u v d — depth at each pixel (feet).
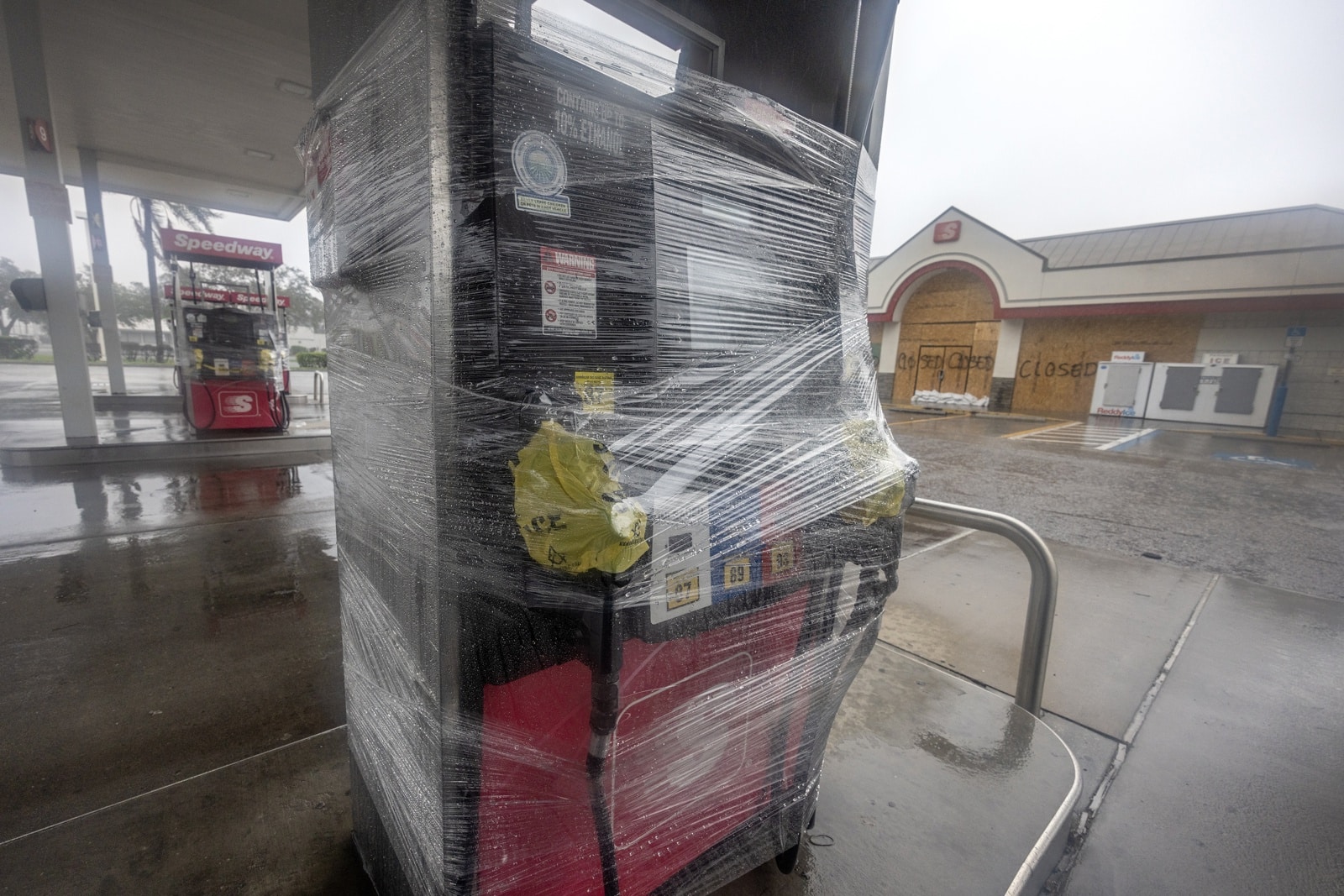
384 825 3.65
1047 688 7.36
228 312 19.93
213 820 4.51
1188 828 5.23
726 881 3.82
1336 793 5.67
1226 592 10.55
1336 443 32.91
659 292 2.99
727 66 3.66
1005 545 13.17
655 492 2.90
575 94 2.58
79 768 5.08
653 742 3.20
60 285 15.83
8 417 23.17
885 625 8.97
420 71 2.49
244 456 18.19
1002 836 4.66
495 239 2.41
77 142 21.77
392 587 3.25
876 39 4.43
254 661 6.86
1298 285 37.01
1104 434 34.65
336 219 3.55
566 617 2.85
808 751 4.11
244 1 12.77
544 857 3.02
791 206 3.62
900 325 56.59
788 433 3.52
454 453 2.55
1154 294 41.75
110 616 7.79
